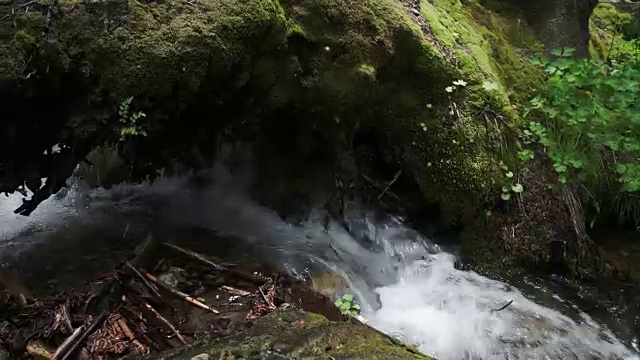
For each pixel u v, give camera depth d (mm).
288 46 3648
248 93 3660
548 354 3570
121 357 2713
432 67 4250
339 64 3854
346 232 4422
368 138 4348
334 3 3816
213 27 3240
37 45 2906
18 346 2771
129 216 4320
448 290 4035
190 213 4445
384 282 4074
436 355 3422
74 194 4379
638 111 4336
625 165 4422
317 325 2990
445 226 4395
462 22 5066
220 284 3543
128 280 3352
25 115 3100
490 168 4371
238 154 4148
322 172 4273
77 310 3080
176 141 3645
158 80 3131
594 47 6266
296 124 3961
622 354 3676
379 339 2943
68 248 3814
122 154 3691
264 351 2725
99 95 3111
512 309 3912
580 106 4414
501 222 4367
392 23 4062
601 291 4230
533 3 5742
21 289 3270
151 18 3137
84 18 2998
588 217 4734
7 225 4031
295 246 4199
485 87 4387
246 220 4441
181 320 3131
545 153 4652
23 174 3334
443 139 4277
